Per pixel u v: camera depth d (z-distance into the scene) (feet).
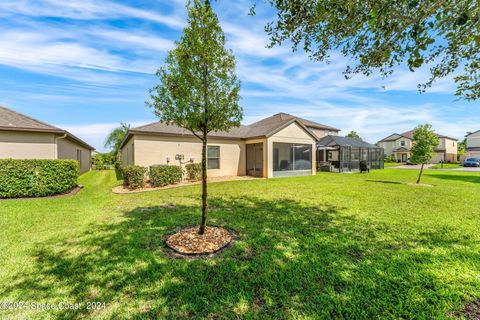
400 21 8.50
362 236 13.74
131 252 11.52
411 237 13.58
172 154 42.01
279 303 7.75
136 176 32.12
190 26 12.34
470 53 10.80
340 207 20.99
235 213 18.89
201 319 7.05
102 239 13.25
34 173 25.90
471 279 9.09
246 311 7.38
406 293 8.25
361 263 10.43
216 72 12.89
